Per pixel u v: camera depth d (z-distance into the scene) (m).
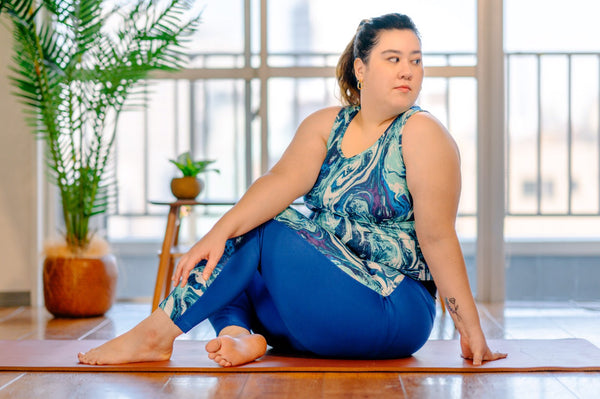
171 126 4.48
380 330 2.06
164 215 4.60
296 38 4.20
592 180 4.81
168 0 4.11
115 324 3.23
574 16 4.65
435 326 3.06
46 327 3.15
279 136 4.24
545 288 4.32
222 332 2.18
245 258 2.06
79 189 3.48
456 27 4.19
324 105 4.23
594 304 3.81
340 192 2.17
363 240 2.13
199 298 2.05
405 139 2.11
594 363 2.12
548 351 2.32
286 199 2.12
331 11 4.20
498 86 3.90
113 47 3.49
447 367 2.05
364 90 2.18
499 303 3.84
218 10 4.21
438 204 2.05
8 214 3.86
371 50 2.15
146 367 2.06
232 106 4.41
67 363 2.14
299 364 2.09
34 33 3.35
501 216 3.91
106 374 2.03
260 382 1.92
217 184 4.44
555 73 4.70
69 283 3.36
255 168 4.13
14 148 3.85
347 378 1.97
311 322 2.06
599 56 4.69
